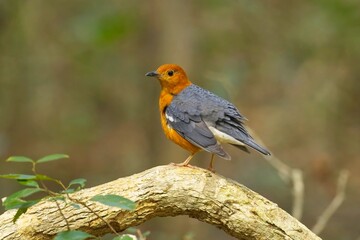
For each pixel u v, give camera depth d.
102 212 6.59
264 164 17.02
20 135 18.48
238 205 6.71
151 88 15.30
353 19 14.86
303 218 15.59
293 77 16.80
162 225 14.34
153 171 6.90
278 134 17.88
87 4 16.78
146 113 16.19
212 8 15.84
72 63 18.22
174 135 8.67
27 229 6.56
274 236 6.69
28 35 17.53
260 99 18.38
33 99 18.59
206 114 8.45
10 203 5.51
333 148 17.50
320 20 15.30
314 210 15.79
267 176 16.61
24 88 18.27
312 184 16.47
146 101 16.22
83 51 17.86
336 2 14.84
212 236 15.30
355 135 17.52
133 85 18.67
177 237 13.70
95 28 15.96
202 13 15.90
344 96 17.52
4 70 17.73
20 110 18.47
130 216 6.73
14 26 17.11
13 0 16.89
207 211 6.78
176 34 14.55
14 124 18.45
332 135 17.62
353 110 17.62
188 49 14.55
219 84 14.76
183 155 14.55
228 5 15.82
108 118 19.39
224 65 15.88
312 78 17.58
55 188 17.67
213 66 15.96
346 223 15.45
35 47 17.84
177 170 6.91
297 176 10.09
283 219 6.72
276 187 16.38
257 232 6.70
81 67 18.14
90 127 19.08
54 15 17.77
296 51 16.31
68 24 17.61
